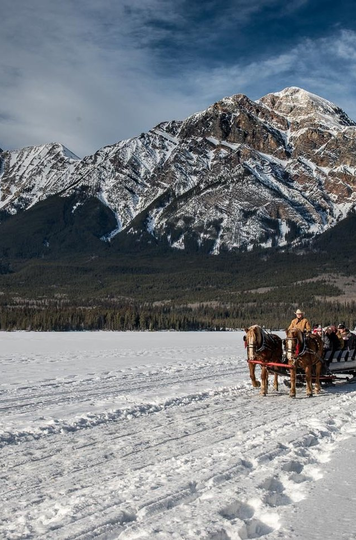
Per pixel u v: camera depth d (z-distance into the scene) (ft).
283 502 21.75
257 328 54.29
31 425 38.04
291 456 27.86
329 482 23.72
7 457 30.07
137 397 51.29
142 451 30.96
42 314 444.96
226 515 19.90
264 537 17.85
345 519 19.34
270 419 40.47
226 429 36.76
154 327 468.75
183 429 36.94
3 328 428.15
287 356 52.65
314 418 39.34
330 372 59.00
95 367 87.10
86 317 451.12
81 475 26.35
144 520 19.21
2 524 19.76
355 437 33.04
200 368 83.76
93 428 37.65
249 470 25.52
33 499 22.75
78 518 19.60
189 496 21.65
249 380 67.82
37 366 89.81
